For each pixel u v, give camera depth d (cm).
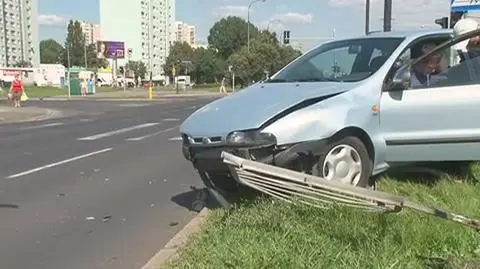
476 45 663
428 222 488
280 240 466
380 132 630
